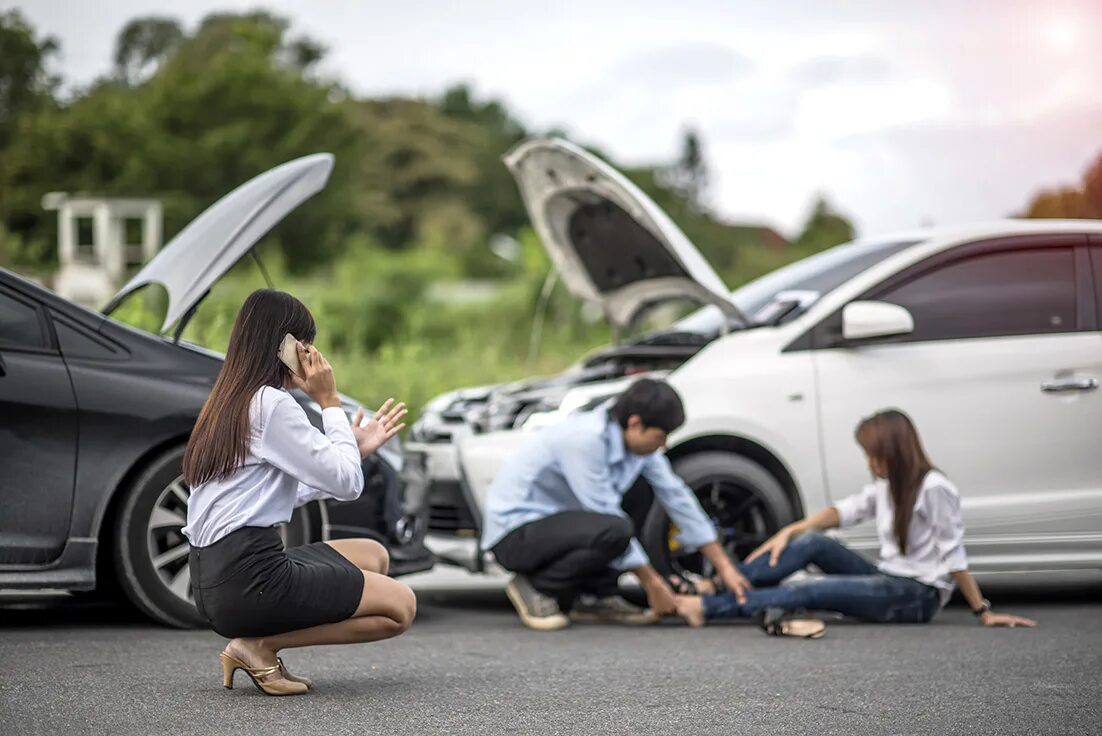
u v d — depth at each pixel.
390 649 5.75
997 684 4.99
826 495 7.04
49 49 32.97
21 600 7.02
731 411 6.97
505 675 5.12
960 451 7.09
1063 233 7.50
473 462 7.00
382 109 53.53
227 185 35.28
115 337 6.14
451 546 7.15
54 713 4.26
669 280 7.80
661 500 6.59
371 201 46.22
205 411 4.42
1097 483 7.19
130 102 35.50
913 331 7.20
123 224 27.62
